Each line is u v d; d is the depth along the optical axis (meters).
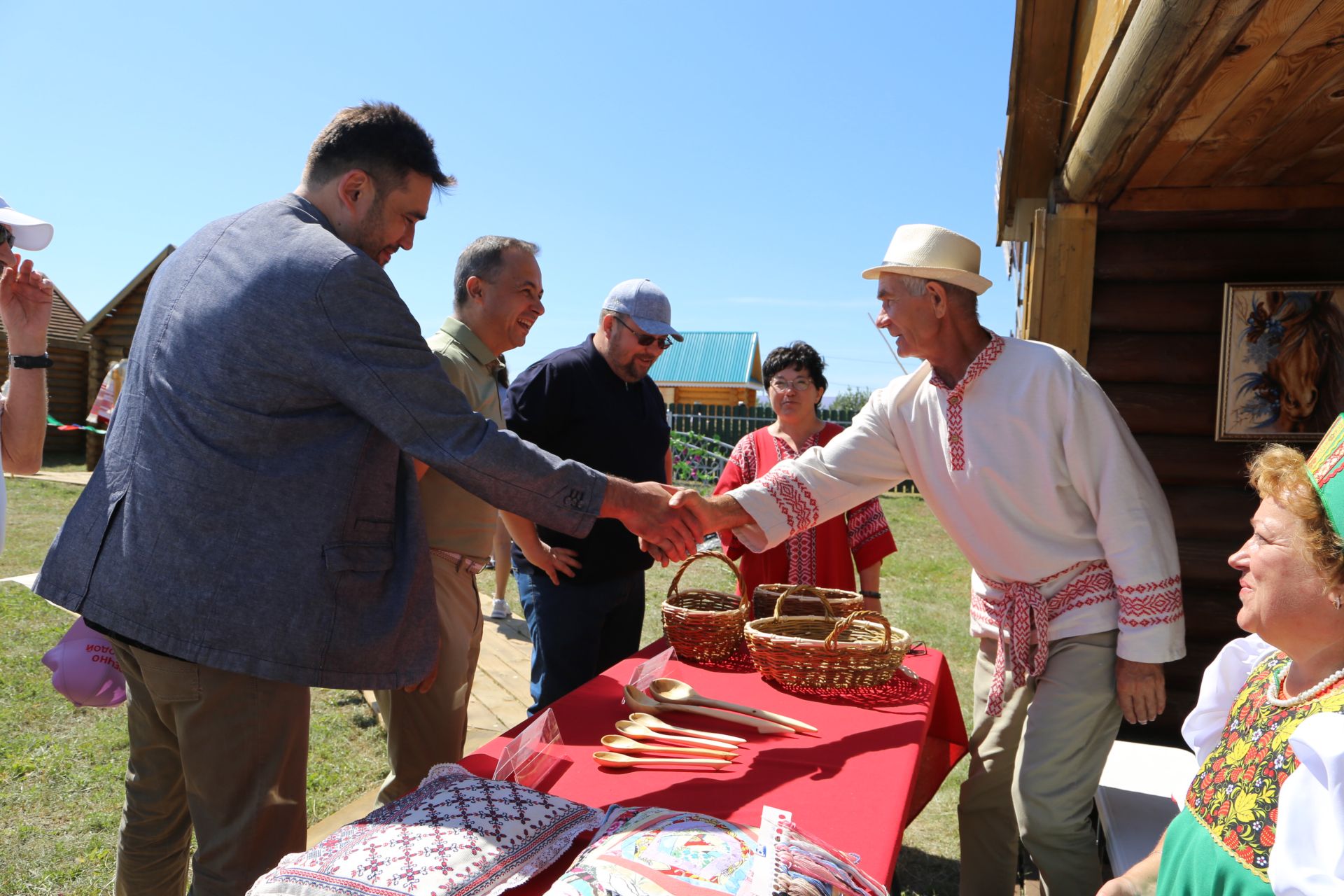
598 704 2.11
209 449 1.67
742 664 2.53
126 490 1.71
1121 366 3.65
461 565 2.57
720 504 2.40
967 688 4.97
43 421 2.33
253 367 1.67
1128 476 2.15
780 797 1.58
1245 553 1.40
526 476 1.85
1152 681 2.13
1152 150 2.88
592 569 3.14
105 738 3.73
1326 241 3.45
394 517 1.88
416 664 1.87
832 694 2.22
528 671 4.94
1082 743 2.21
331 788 3.40
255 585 1.67
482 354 2.73
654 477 3.41
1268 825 1.27
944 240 2.28
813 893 1.19
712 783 1.65
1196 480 3.65
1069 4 3.26
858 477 2.54
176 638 1.65
